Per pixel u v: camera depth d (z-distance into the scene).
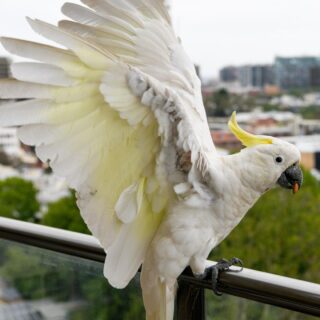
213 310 1.03
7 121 0.92
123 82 0.93
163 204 1.03
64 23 1.02
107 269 1.04
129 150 0.99
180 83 1.05
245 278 0.94
